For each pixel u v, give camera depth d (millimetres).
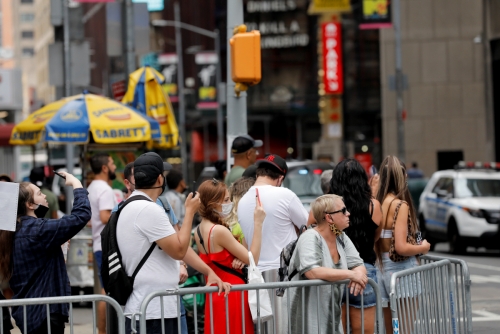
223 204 9523
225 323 8664
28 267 8312
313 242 8672
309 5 83438
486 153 61062
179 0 90125
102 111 16281
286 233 9844
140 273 8000
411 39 63594
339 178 9508
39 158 53188
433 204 28062
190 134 90812
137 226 7988
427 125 63375
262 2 84250
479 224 25531
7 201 8148
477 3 62781
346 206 9445
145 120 16453
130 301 8023
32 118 16781
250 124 89000
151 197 8273
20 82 41500
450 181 27609
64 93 22703
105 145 17734
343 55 79625
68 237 8383
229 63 15156
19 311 8117
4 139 35906
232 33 15281
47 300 7648
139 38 21719
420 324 9484
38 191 8828
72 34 24406
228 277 9305
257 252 9297
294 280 8812
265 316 8422
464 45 63000
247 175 11562
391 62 64562
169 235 7984
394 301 8836
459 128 62875
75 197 8484
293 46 84625
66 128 15844
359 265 8945
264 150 88125
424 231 28906
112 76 21734
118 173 17719
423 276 9594
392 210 9969
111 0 23359
